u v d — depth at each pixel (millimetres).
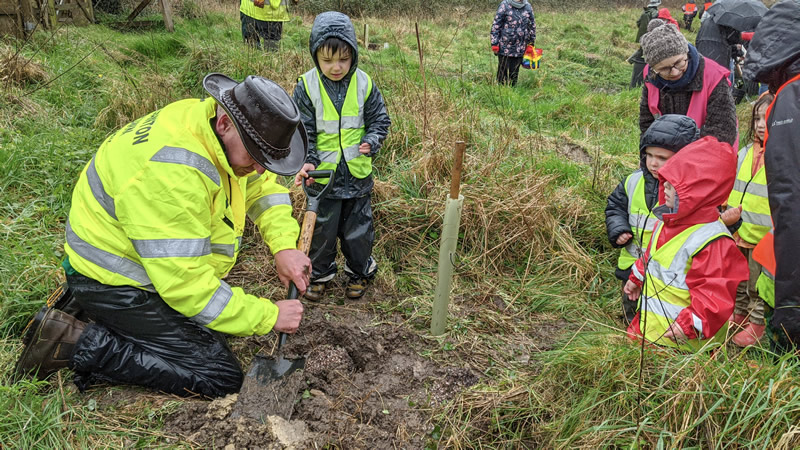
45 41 5938
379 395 2504
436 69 8398
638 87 8750
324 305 3146
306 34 9102
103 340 2182
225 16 10141
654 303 2490
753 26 5699
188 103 2148
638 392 2092
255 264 3404
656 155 2729
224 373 2297
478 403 2459
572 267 3551
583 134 6184
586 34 15273
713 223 2410
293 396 2273
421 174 4133
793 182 2027
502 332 3025
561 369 2455
